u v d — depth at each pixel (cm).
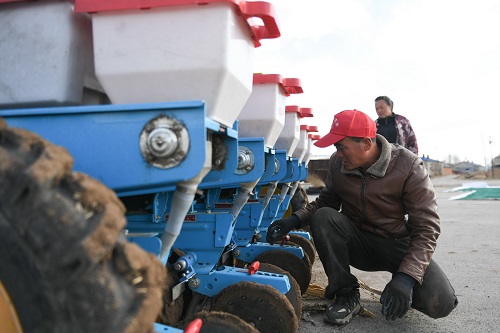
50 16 131
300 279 285
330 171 279
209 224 209
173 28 125
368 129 235
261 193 409
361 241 262
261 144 214
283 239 310
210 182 167
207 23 123
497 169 5725
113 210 80
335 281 248
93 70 144
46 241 73
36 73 131
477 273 368
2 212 75
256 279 195
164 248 139
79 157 114
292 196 440
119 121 113
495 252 461
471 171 7575
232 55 127
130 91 129
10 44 133
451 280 345
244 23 138
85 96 148
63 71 130
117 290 74
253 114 254
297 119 346
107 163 113
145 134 111
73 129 114
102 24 128
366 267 277
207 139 137
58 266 71
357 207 257
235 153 163
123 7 124
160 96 128
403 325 246
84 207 79
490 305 281
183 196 129
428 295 230
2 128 86
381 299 216
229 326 152
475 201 1290
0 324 76
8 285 75
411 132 495
